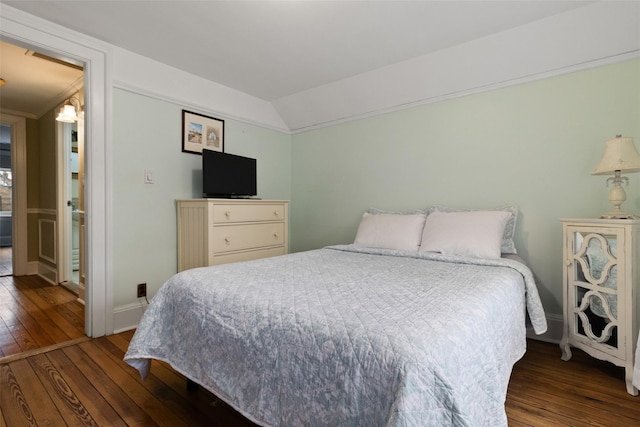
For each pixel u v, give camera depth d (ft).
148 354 4.95
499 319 4.15
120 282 8.04
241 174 10.03
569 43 6.84
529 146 7.72
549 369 6.15
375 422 2.69
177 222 9.11
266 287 4.57
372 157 10.43
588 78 7.00
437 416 2.48
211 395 5.36
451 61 8.11
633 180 6.55
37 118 14.17
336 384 2.96
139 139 8.33
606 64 6.80
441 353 2.75
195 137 9.53
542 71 7.45
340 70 9.14
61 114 10.40
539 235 7.61
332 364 3.02
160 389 5.51
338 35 7.27
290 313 3.61
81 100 10.46
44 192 13.62
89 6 6.20
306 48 7.86
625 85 6.63
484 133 8.34
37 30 6.55
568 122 7.25
